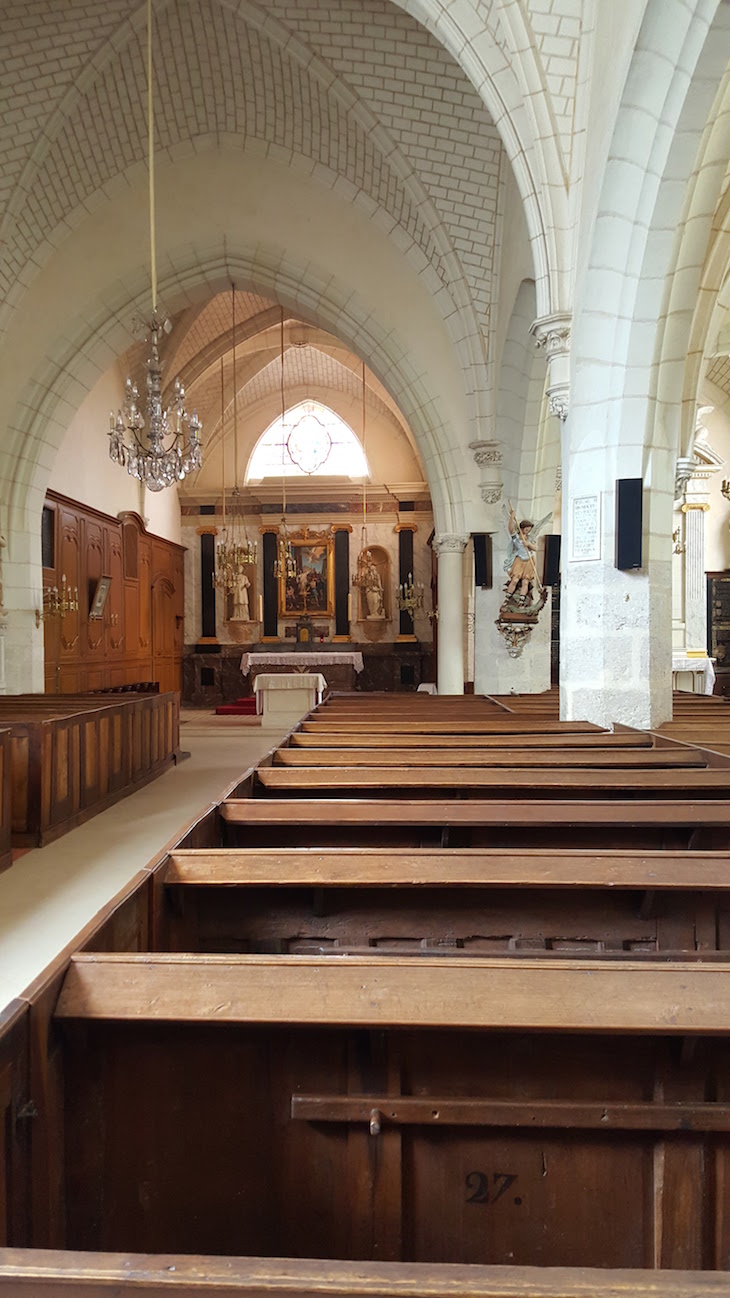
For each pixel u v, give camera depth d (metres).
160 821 6.78
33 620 12.08
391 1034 1.83
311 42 9.14
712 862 2.72
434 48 8.77
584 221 6.90
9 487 11.80
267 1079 1.83
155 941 2.54
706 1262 1.72
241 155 11.27
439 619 11.98
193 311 15.66
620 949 2.95
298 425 21.03
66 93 9.68
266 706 14.48
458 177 9.86
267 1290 1.07
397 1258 1.78
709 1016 1.73
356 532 20.62
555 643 17.95
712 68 5.70
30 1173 1.59
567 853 2.74
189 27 9.42
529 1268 1.09
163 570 19.28
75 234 11.43
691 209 6.72
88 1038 1.79
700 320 10.05
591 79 6.71
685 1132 1.74
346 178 10.93
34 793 5.91
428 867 2.70
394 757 4.73
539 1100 1.79
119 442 8.42
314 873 2.67
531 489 11.52
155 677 18.67
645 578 7.14
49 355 11.66
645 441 7.05
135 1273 1.09
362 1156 1.78
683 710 8.09
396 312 11.45
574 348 7.23
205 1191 1.82
